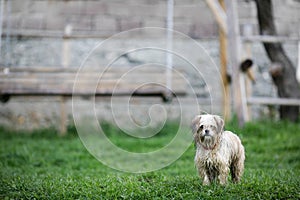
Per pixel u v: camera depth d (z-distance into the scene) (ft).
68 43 49.67
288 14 55.01
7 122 51.65
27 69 46.78
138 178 26.96
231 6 44.19
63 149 40.16
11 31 51.62
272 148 37.29
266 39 45.73
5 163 34.27
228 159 22.31
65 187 23.84
